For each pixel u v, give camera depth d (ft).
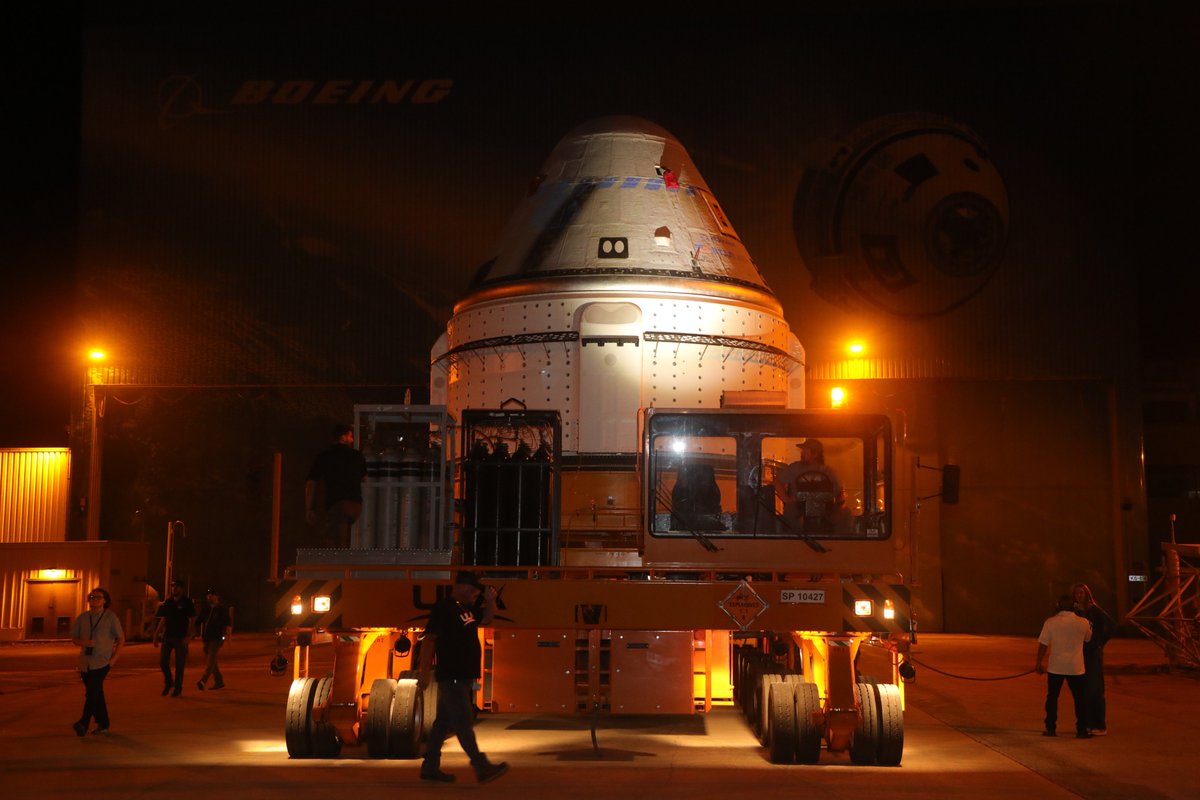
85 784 30.58
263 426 105.81
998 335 101.09
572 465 45.50
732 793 29.14
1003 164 102.32
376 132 105.29
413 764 33.81
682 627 33.40
